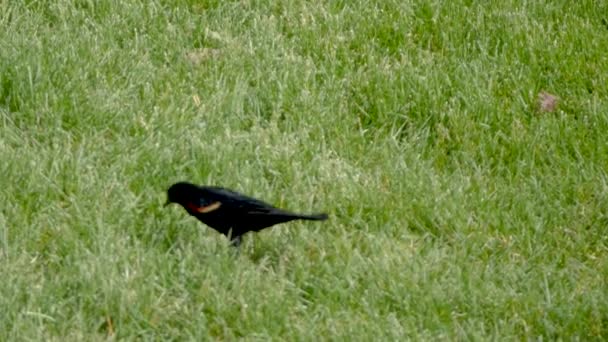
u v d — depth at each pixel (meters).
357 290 10.00
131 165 11.38
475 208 11.45
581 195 11.82
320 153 12.09
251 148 11.91
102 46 13.30
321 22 14.45
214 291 9.66
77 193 11.02
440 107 12.93
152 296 9.51
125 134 12.05
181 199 10.13
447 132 12.63
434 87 13.12
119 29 13.76
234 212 10.02
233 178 11.42
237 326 9.41
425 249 10.80
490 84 13.45
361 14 14.56
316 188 11.45
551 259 10.89
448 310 9.81
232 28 14.19
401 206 11.25
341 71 13.49
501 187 11.85
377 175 11.80
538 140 12.59
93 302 9.46
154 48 13.58
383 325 9.47
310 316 9.62
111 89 12.62
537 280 10.38
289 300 9.70
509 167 12.27
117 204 10.79
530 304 9.99
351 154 12.16
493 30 14.52
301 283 10.05
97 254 10.10
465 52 14.12
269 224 10.06
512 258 10.81
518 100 13.26
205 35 13.91
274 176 11.66
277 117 12.62
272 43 13.80
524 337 9.69
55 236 10.33
